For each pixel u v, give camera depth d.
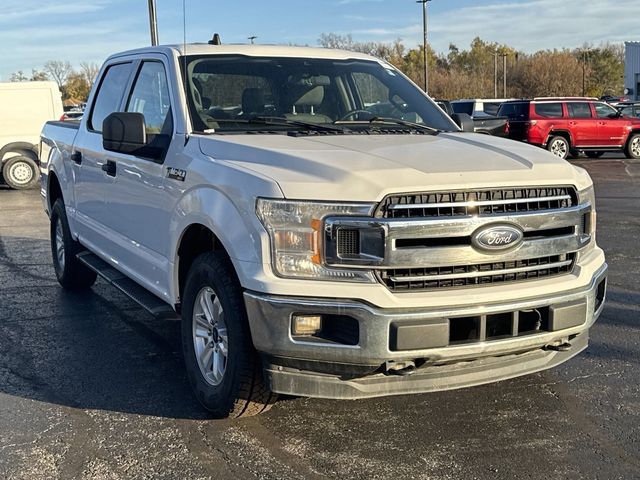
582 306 3.89
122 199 5.39
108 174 5.62
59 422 4.28
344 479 3.58
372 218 3.48
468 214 3.59
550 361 4.03
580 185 4.00
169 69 5.00
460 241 3.59
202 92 4.85
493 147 4.25
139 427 4.20
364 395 3.68
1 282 7.93
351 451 3.87
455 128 5.32
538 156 4.09
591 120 23.48
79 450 3.92
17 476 3.64
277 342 3.60
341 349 3.52
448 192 3.58
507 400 4.54
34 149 17.97
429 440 4.00
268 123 4.83
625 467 3.68
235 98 4.91
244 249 3.71
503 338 3.68
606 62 94.56
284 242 3.59
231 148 4.17
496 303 3.65
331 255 3.54
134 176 5.11
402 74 5.87
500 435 4.05
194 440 4.02
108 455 3.86
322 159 3.76
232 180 3.89
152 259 4.91
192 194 4.23
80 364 5.27
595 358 5.26
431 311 3.52
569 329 3.87
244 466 3.72
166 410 4.43
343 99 5.30
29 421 4.30
